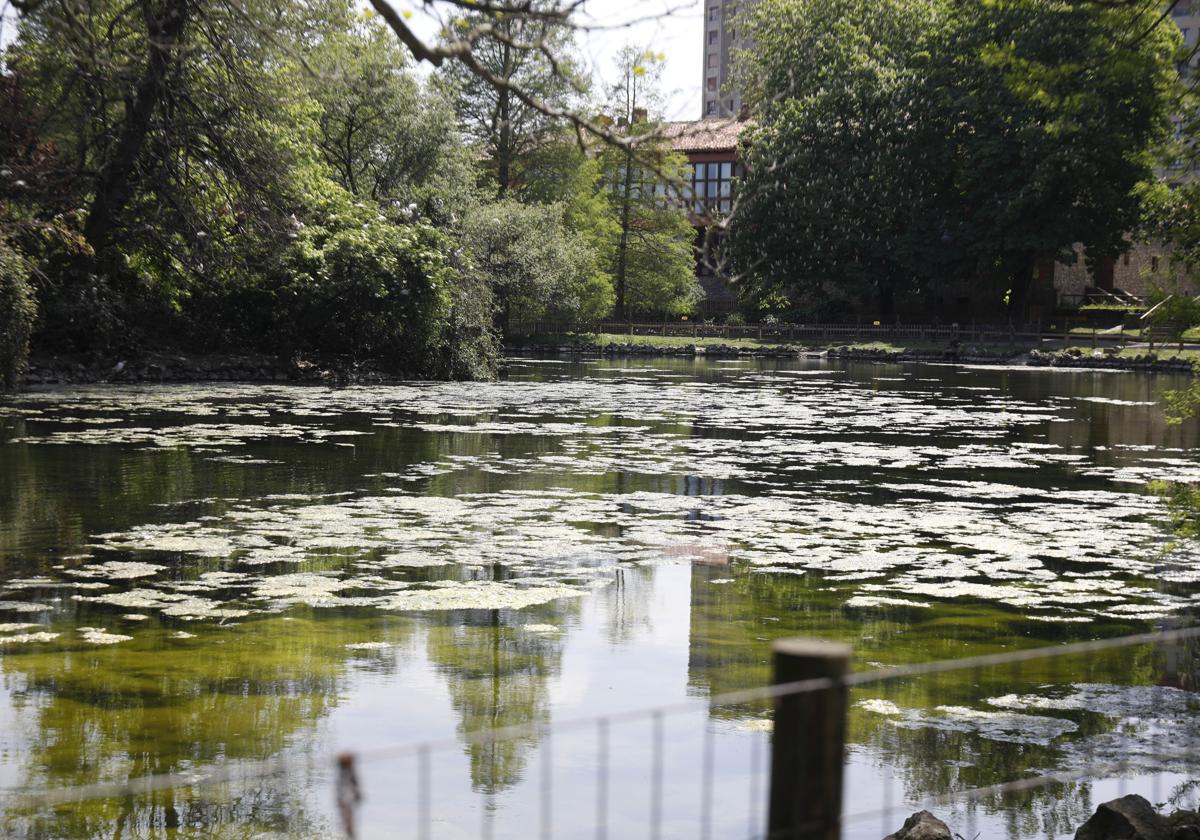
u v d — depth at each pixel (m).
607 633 8.45
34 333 28.98
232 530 11.77
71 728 6.45
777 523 12.79
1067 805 5.68
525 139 60.25
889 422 23.98
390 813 5.50
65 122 26.42
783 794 3.12
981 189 56.25
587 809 5.56
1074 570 10.67
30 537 11.30
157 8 19.64
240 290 31.94
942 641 8.42
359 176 42.50
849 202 57.12
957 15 57.69
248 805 5.56
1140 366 46.16
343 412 23.64
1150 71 8.86
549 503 13.72
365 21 38.53
